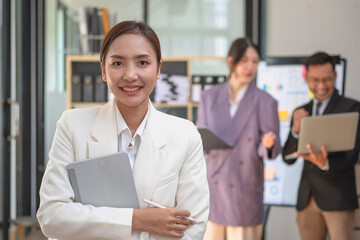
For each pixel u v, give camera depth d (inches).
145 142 55.4
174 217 52.5
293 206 144.6
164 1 178.5
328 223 113.7
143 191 54.0
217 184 120.7
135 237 52.1
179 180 57.0
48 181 53.0
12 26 164.9
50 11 181.3
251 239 120.1
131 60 51.8
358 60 163.9
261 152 119.3
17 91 169.9
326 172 109.1
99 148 54.7
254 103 121.2
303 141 105.0
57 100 182.5
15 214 164.9
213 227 122.0
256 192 119.9
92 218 50.7
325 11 165.8
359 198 139.2
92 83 163.3
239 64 120.6
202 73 176.6
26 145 177.8
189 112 159.9
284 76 146.3
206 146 115.6
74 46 181.3
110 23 171.6
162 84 158.1
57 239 53.8
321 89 116.3
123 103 54.2
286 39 168.9
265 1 170.6
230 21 176.6
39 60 181.0
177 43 178.5
